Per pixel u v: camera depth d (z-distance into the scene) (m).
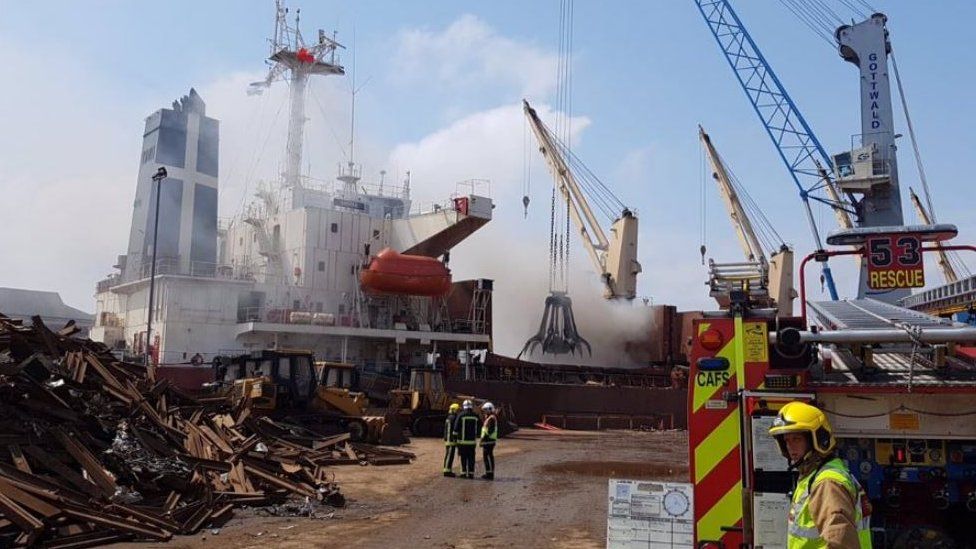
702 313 5.63
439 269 44.56
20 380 12.03
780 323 5.42
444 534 11.62
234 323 42.59
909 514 5.32
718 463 5.27
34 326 13.90
